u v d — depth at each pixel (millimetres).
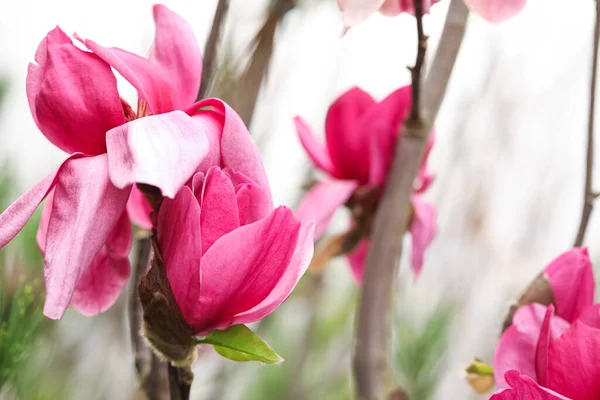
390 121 1359
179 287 996
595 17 1222
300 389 2240
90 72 1027
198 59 1075
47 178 1005
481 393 1177
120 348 1914
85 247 975
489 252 2389
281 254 997
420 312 1791
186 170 965
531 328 1093
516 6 1133
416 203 1381
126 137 977
